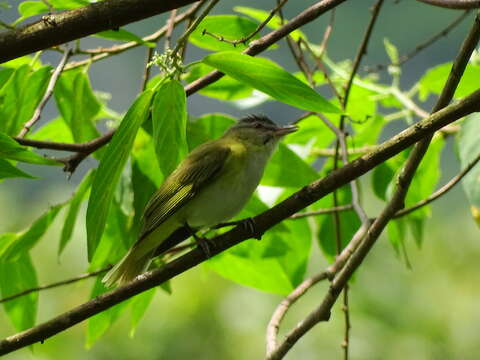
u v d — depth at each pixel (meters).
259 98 10.27
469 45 6.45
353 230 10.31
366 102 10.75
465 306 14.97
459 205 17.20
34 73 8.20
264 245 9.65
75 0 7.38
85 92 8.83
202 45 8.84
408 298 15.05
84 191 8.59
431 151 9.84
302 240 9.80
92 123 8.88
